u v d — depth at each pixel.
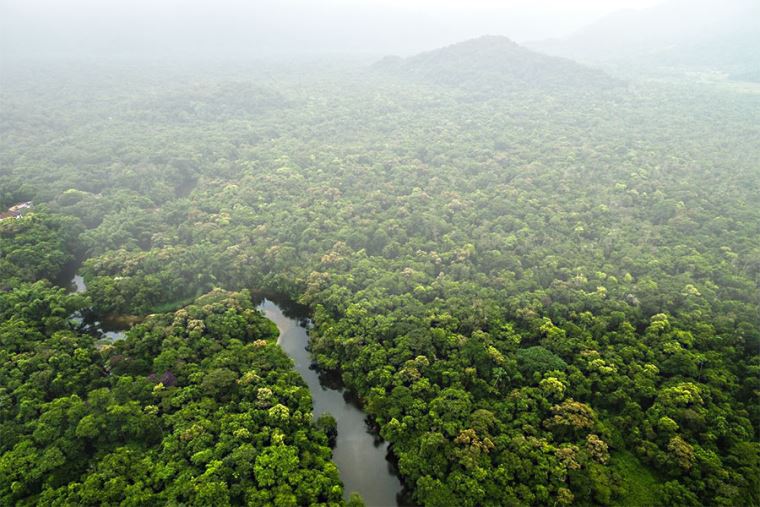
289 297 112.12
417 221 131.50
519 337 87.75
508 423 72.56
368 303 97.44
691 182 151.00
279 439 68.06
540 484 63.34
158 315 94.75
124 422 69.25
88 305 99.19
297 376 83.75
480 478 63.72
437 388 78.06
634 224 129.25
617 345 85.25
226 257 115.38
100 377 80.50
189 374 80.38
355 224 130.75
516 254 117.75
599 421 72.56
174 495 60.50
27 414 70.12
